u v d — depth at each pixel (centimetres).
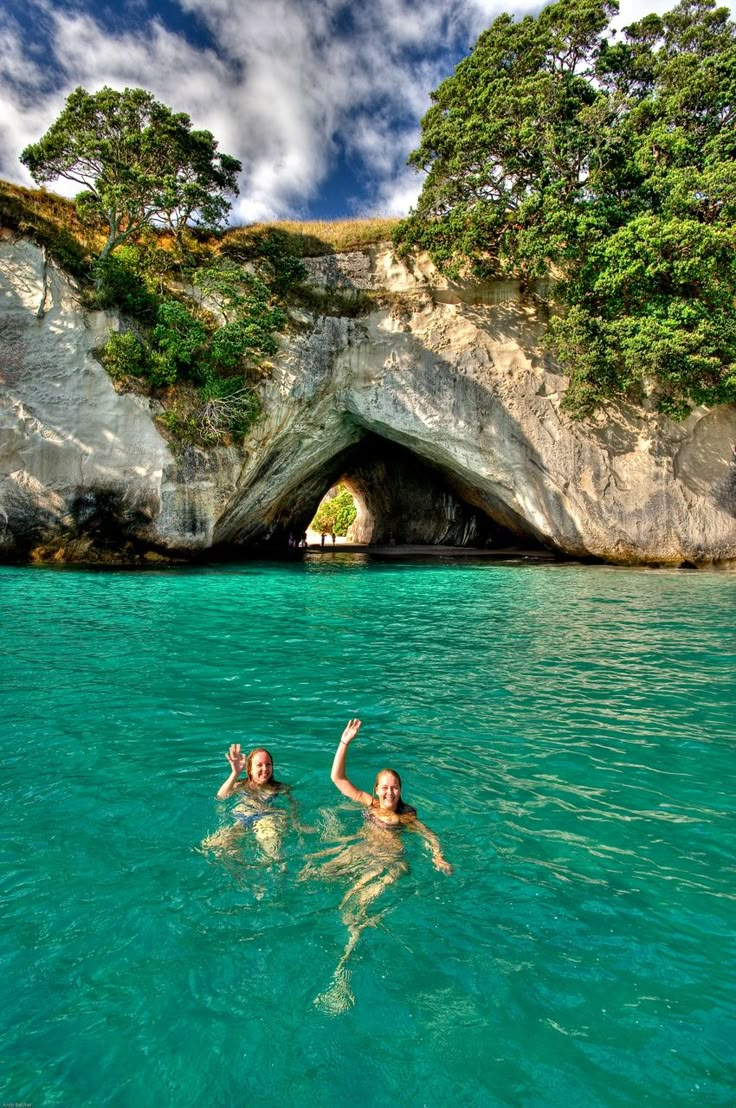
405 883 377
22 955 312
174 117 2097
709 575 2142
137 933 329
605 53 2361
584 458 2473
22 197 2198
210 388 2120
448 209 2439
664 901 367
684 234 2017
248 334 2069
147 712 677
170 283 2330
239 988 295
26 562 2067
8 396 2025
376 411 2562
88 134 1980
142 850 407
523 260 2391
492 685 812
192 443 2116
